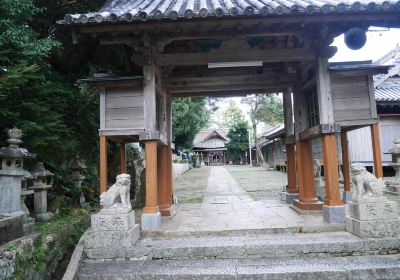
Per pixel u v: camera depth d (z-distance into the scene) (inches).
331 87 223.5
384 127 575.2
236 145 1652.3
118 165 379.6
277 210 275.4
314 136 247.6
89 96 326.3
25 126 207.5
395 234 180.2
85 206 275.4
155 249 175.6
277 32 215.8
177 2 247.9
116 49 359.3
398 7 183.9
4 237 140.3
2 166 163.0
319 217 233.3
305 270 153.2
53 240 170.9
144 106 220.8
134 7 228.7
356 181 189.8
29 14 249.1
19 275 131.8
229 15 185.0
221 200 366.3
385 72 223.9
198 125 938.1
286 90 322.7
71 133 303.1
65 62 357.1
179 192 480.7
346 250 173.9
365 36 208.8
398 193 392.8
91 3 340.8
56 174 272.8
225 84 288.0
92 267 166.4
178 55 230.2
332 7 185.3
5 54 225.9
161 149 272.2
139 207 325.1
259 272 152.9
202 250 174.9
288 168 328.2
